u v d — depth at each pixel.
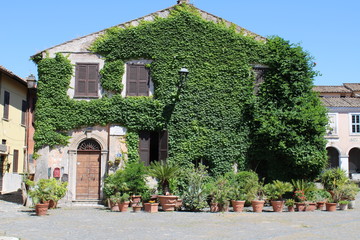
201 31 20.39
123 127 19.69
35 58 20.34
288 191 19.05
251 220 14.30
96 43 20.06
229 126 20.11
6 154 24.34
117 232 11.76
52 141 19.47
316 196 18.69
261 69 20.75
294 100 19.92
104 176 19.47
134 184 17.69
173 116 19.69
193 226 12.91
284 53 20.38
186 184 18.69
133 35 20.08
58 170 19.39
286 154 19.39
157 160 19.89
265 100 20.20
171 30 20.22
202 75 20.12
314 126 19.34
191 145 19.64
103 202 19.22
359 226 13.19
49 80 19.72
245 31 20.88
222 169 19.84
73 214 15.79
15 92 25.97
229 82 20.33
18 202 19.69
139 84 20.02
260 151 20.20
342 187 18.91
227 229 12.34
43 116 19.53
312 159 19.30
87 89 19.92
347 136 38.75
